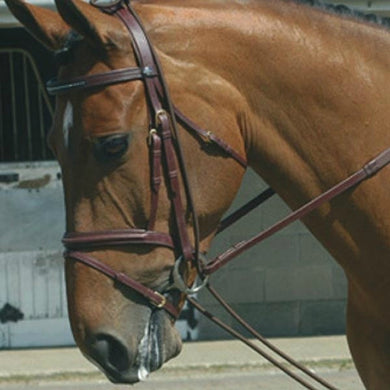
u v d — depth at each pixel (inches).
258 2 230.7
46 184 661.3
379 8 579.2
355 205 229.0
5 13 569.0
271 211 651.5
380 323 239.9
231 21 223.1
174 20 218.7
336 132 227.3
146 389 559.2
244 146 224.1
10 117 657.0
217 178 216.8
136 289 211.0
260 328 673.6
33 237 661.9
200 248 218.8
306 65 225.6
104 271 209.3
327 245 235.8
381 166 228.5
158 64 211.0
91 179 208.8
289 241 669.9
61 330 666.2
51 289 663.8
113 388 565.3
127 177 208.4
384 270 233.6
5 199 658.8
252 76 223.0
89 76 208.5
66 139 211.0
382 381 245.0
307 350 625.9
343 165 228.2
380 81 232.1
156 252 211.6
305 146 227.5
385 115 231.0
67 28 216.7
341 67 228.2
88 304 209.3
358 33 234.2
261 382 569.6
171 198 211.9
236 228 649.0
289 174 229.0
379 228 230.7
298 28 228.2
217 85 217.6
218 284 665.6
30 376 585.6
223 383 569.6
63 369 593.0
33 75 654.5
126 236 209.2
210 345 644.1
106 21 210.2
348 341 255.0
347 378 572.1
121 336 208.8
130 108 208.1
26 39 649.0
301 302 674.8
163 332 214.1
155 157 209.3
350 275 239.1
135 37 211.6
